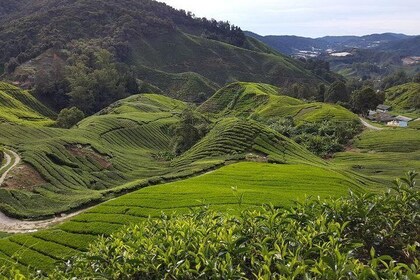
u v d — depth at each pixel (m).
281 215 12.99
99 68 169.00
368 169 70.56
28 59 180.12
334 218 12.62
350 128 100.88
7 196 48.19
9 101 130.25
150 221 15.38
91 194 51.25
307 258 10.50
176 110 146.00
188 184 44.44
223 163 57.75
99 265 12.05
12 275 11.78
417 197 13.05
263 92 154.25
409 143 87.19
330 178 46.12
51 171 61.81
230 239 10.87
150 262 10.88
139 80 188.00
